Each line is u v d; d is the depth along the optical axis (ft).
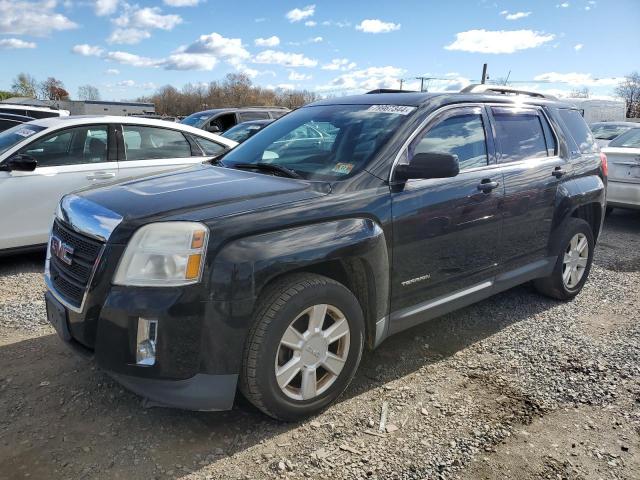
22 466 8.64
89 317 9.07
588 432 9.94
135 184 11.06
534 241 15.02
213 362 8.85
